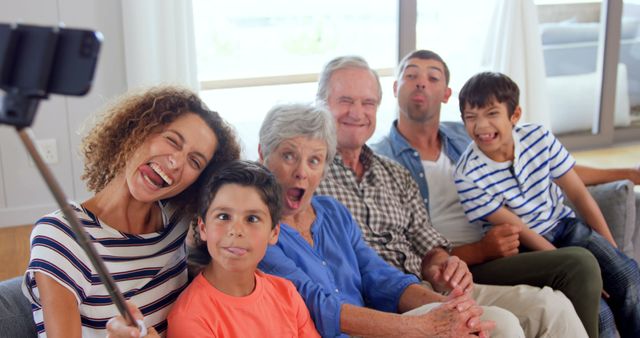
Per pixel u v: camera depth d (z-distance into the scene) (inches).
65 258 49.8
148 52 138.6
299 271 65.7
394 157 95.7
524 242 89.2
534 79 162.1
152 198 54.1
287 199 69.0
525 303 75.4
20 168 142.9
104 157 55.2
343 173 82.7
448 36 173.6
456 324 62.5
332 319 63.4
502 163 90.8
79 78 26.8
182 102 55.4
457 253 88.2
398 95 96.8
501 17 158.6
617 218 95.0
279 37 186.5
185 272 60.1
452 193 96.8
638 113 204.5
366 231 81.9
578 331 74.2
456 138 99.8
